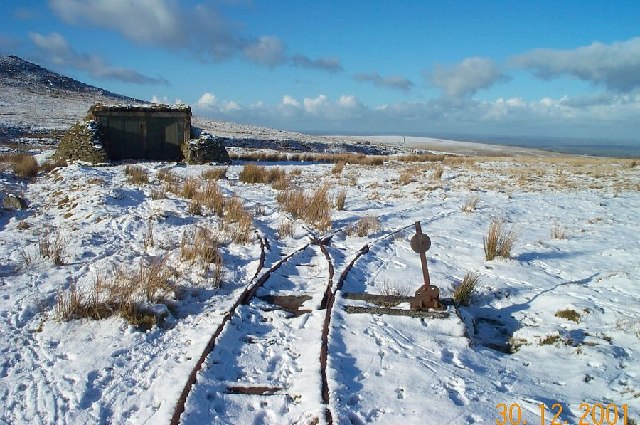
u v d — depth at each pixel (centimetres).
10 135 4116
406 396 502
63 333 648
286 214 1469
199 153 2997
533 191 2103
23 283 823
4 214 1336
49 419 472
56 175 1978
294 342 624
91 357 587
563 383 554
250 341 624
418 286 864
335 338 618
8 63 10369
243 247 1077
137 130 3002
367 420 461
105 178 1931
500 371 579
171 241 1098
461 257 1064
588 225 1416
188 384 496
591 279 923
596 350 625
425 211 1593
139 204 1495
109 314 695
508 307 804
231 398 496
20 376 546
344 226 1350
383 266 983
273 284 833
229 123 9212
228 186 2091
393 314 703
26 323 680
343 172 2803
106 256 1000
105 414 482
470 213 1550
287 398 494
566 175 2744
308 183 2327
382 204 1758
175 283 812
